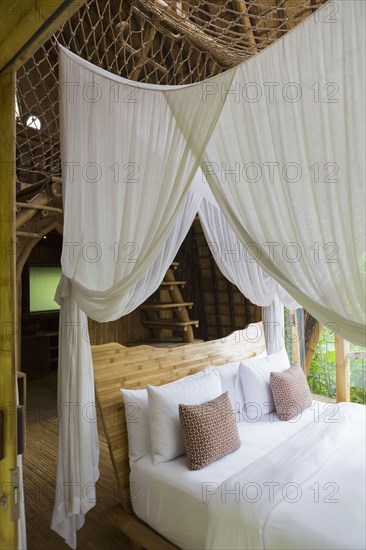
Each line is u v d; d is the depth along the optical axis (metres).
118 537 2.37
